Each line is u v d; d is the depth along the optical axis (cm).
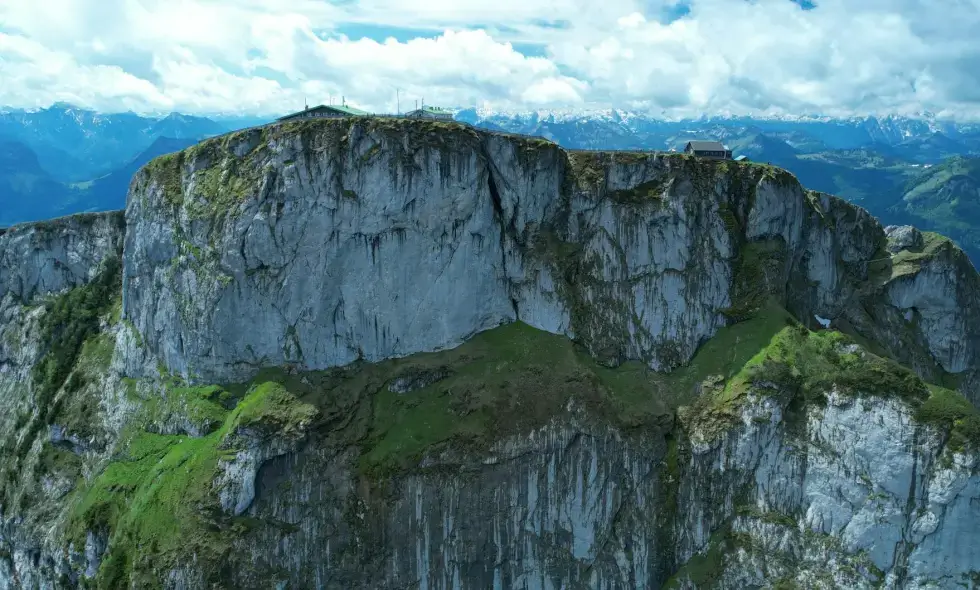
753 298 14312
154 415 14112
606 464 12800
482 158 13862
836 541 12206
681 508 12825
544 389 13162
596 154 14788
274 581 11862
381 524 12219
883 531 12025
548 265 14300
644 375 13975
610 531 12788
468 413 12975
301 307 13700
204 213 13850
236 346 13712
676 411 13388
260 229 13400
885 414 12250
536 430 12694
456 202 13762
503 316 14438
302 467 12481
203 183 14062
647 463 12875
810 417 12656
